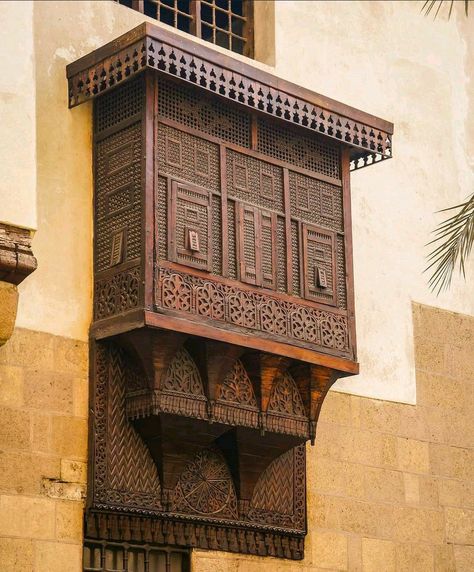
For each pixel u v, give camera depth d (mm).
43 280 9945
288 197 10773
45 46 10398
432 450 12172
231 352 10055
